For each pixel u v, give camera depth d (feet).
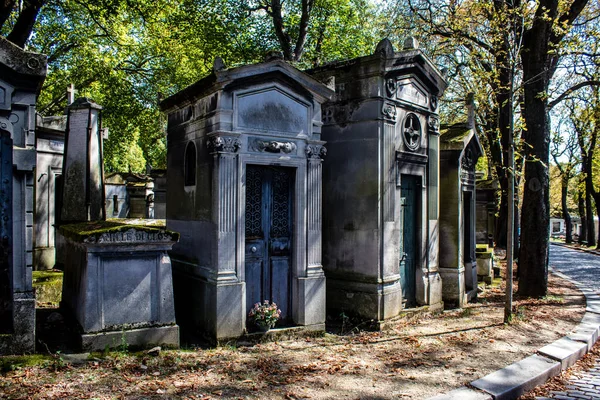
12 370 16.92
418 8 48.67
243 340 22.17
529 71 36.09
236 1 63.16
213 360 19.38
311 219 24.40
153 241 20.27
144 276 20.42
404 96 28.60
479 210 56.80
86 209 31.83
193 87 23.84
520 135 41.04
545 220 36.35
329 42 65.72
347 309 27.37
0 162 18.62
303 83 23.86
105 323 19.56
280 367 18.98
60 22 67.21
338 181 28.27
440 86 31.68
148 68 82.23
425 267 30.42
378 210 26.43
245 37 65.62
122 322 19.86
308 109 24.53
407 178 29.86
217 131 21.63
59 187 38.29
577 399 17.76
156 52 75.10
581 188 111.65
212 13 63.67
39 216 36.58
